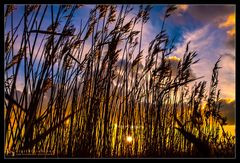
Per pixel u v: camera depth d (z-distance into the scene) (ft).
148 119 12.62
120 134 12.05
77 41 10.87
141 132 12.42
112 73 11.69
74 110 10.93
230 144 12.57
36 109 9.51
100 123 11.41
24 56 9.38
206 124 13.57
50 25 9.99
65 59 10.62
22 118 9.55
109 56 11.62
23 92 9.45
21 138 9.30
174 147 12.62
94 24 11.39
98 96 11.41
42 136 8.84
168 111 13.38
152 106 12.78
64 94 10.66
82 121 11.09
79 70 11.02
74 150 10.61
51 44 9.91
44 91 9.74
